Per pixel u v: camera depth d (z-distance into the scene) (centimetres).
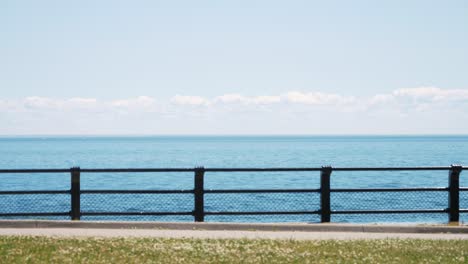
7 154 14700
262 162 9900
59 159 11519
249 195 4147
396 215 3012
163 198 3900
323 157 11938
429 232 1465
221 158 11656
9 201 3772
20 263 979
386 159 10781
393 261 1063
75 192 1543
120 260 1036
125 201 3725
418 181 5750
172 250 1141
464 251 1177
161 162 10106
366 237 1373
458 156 12031
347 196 4178
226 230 1466
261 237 1347
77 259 1030
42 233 1380
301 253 1128
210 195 4119
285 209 3300
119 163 9800
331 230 1473
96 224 1485
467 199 3638
